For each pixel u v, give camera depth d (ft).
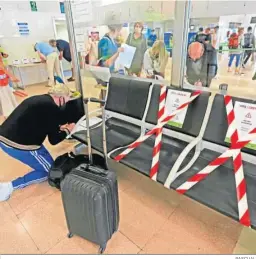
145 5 6.31
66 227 5.20
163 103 6.12
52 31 20.16
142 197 6.07
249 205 3.94
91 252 4.62
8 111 12.47
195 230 5.01
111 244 4.75
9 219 5.46
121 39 7.32
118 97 7.15
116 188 4.51
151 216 5.43
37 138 5.99
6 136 5.57
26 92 17.46
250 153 4.86
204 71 5.82
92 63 8.57
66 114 6.61
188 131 5.73
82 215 4.32
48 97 5.94
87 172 4.53
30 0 18.88
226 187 4.38
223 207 3.95
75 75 9.21
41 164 6.42
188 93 5.69
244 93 5.33
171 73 6.24
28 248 4.73
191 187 4.42
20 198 6.13
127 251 4.60
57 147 8.96
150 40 6.57
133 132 6.83
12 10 17.43
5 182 6.77
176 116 5.90
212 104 5.32
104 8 7.31
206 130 5.40
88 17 7.86
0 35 17.25
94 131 7.00
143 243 4.75
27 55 19.12
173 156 5.50
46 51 17.69
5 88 12.17
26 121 5.61
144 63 7.00
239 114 4.88
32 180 6.45
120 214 5.50
